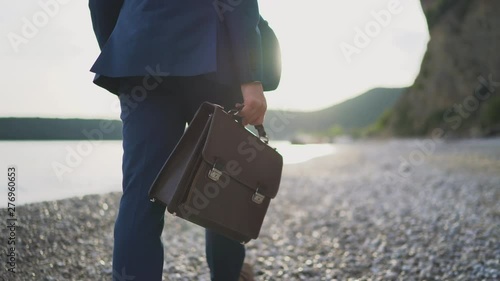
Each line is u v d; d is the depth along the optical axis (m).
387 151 17.78
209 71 1.38
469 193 5.46
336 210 4.79
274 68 1.70
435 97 30.59
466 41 29.19
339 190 6.38
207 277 2.53
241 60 1.44
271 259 2.94
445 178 7.20
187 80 1.49
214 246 1.79
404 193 5.95
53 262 2.49
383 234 3.60
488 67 27.70
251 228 1.54
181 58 1.40
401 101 34.75
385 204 5.12
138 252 1.40
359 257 3.02
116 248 1.42
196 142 1.47
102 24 1.57
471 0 29.84
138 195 1.42
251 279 2.11
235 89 1.57
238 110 1.46
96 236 3.08
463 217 3.99
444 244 3.14
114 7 1.55
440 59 30.36
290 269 2.74
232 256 1.80
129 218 1.42
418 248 3.11
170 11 1.40
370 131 39.91
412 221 3.98
